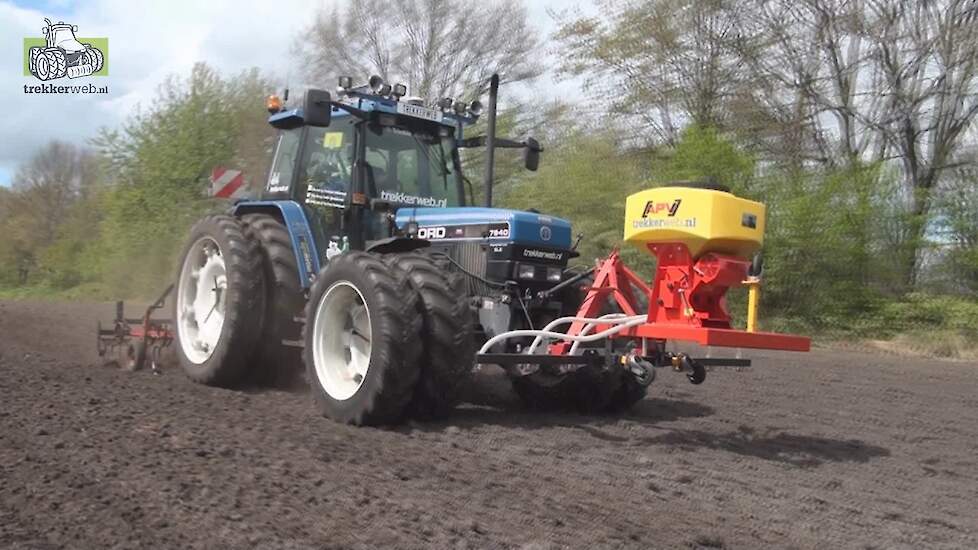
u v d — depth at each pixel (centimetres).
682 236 498
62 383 641
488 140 679
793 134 1784
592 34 1986
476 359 539
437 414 564
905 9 1711
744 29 1845
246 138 2202
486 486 420
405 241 591
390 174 671
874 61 1750
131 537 328
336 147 678
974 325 1414
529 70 2505
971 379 1006
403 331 527
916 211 1591
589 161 1891
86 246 2592
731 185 1591
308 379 583
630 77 1956
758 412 712
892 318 1505
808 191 1563
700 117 1877
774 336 498
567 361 550
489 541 342
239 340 658
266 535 336
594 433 573
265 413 571
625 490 433
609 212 1800
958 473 530
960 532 403
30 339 1030
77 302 1866
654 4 1898
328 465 441
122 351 792
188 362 701
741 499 433
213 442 473
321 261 674
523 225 605
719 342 477
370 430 533
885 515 423
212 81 2241
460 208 645
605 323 549
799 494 451
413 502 385
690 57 1891
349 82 650
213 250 718
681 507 411
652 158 1920
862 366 1103
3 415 516
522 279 608
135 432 487
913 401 817
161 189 2175
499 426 573
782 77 1827
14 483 388
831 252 1530
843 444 598
